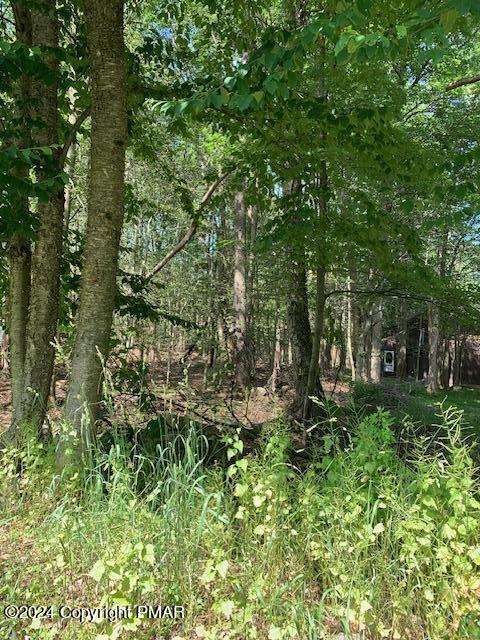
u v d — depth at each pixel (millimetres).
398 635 2129
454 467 2330
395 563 2314
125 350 5730
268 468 2604
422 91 9320
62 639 2307
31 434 3967
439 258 16516
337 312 21312
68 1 5570
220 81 4699
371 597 2172
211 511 2461
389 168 5090
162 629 2307
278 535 2453
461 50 9359
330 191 5727
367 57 2787
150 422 4422
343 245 6289
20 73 3824
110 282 3945
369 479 2461
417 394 16016
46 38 4711
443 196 4527
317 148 5223
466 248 17344
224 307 14945
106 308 3916
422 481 2312
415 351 31406
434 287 6211
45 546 2678
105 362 3889
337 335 7895
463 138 8062
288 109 4750
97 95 3934
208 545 2480
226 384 10508
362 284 7855
